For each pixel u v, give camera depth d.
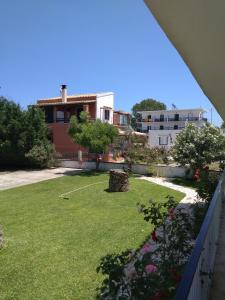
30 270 7.21
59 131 33.97
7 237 9.75
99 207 14.04
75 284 6.44
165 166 24.02
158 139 50.34
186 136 22.69
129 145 28.47
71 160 30.16
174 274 2.54
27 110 30.30
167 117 66.50
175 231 4.05
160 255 3.50
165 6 2.25
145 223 11.06
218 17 2.41
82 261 7.67
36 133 29.78
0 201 15.77
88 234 9.92
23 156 29.64
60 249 8.58
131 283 2.60
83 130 26.45
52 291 6.18
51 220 11.87
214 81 4.43
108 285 2.79
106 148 27.09
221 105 6.80
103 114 35.38
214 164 22.06
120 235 9.70
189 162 22.27
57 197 16.53
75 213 12.96
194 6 2.24
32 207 14.24
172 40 2.94
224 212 9.07
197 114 63.94
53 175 25.28
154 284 2.43
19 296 6.04
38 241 9.32
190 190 18.27
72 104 34.59
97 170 27.62
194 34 2.75
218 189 6.98
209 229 4.30
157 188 18.86
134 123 71.38
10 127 29.25
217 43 2.94
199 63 3.59
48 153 29.61
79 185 20.28
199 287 3.18
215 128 22.20
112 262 2.99
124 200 15.48
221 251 6.31
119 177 17.75
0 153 29.84
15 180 23.02
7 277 6.86
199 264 3.08
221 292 4.60
